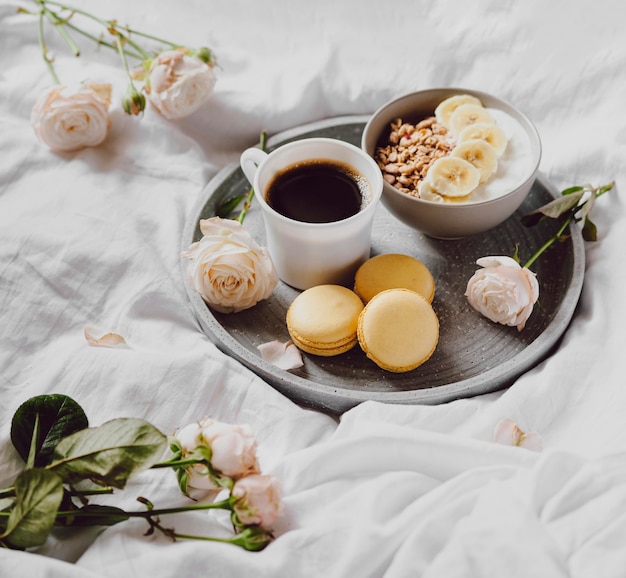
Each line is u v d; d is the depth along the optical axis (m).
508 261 0.58
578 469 0.49
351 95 0.72
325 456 0.51
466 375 0.58
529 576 0.45
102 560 0.47
